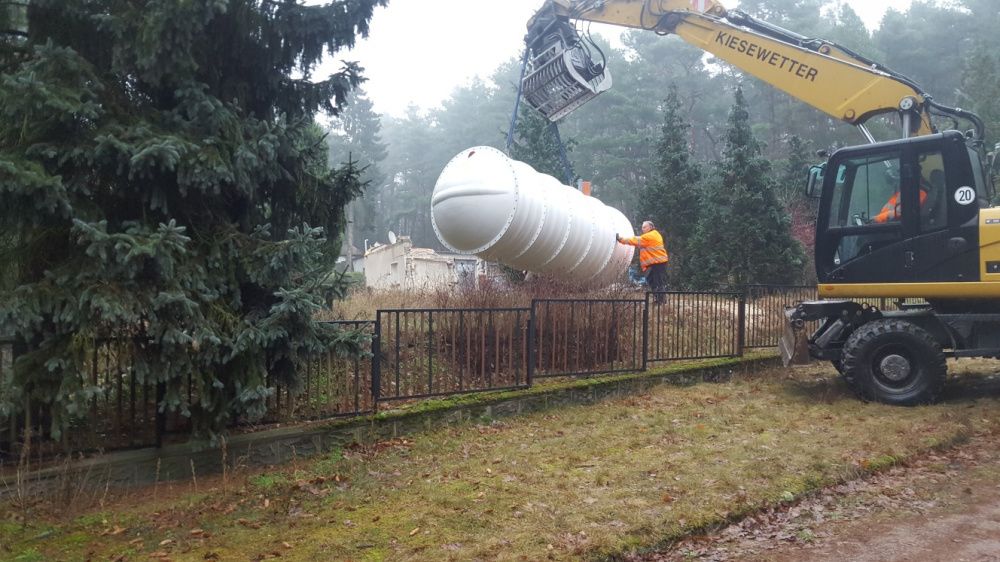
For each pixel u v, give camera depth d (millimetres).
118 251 5133
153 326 5418
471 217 11125
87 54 5828
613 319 9664
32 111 5102
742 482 5801
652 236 13359
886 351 8820
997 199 10133
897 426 7535
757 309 11656
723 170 20453
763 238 19391
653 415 8219
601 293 10453
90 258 5340
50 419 5750
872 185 9227
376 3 6328
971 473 6238
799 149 27438
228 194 6332
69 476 5473
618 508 5273
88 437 5910
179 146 5438
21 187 4910
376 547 4676
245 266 6000
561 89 14094
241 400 5773
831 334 9508
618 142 43312
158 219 5984
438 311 7848
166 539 4812
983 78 31578
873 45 39281
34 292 5148
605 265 12992
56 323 5309
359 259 46375
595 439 7211
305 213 6844
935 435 7105
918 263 8805
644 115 45250
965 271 8562
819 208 9594
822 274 9547
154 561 4488
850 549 4805
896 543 4891
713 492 5590
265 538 4828
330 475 6105
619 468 6258
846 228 9312
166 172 5672
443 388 8102
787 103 42750
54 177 5043
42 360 5270
